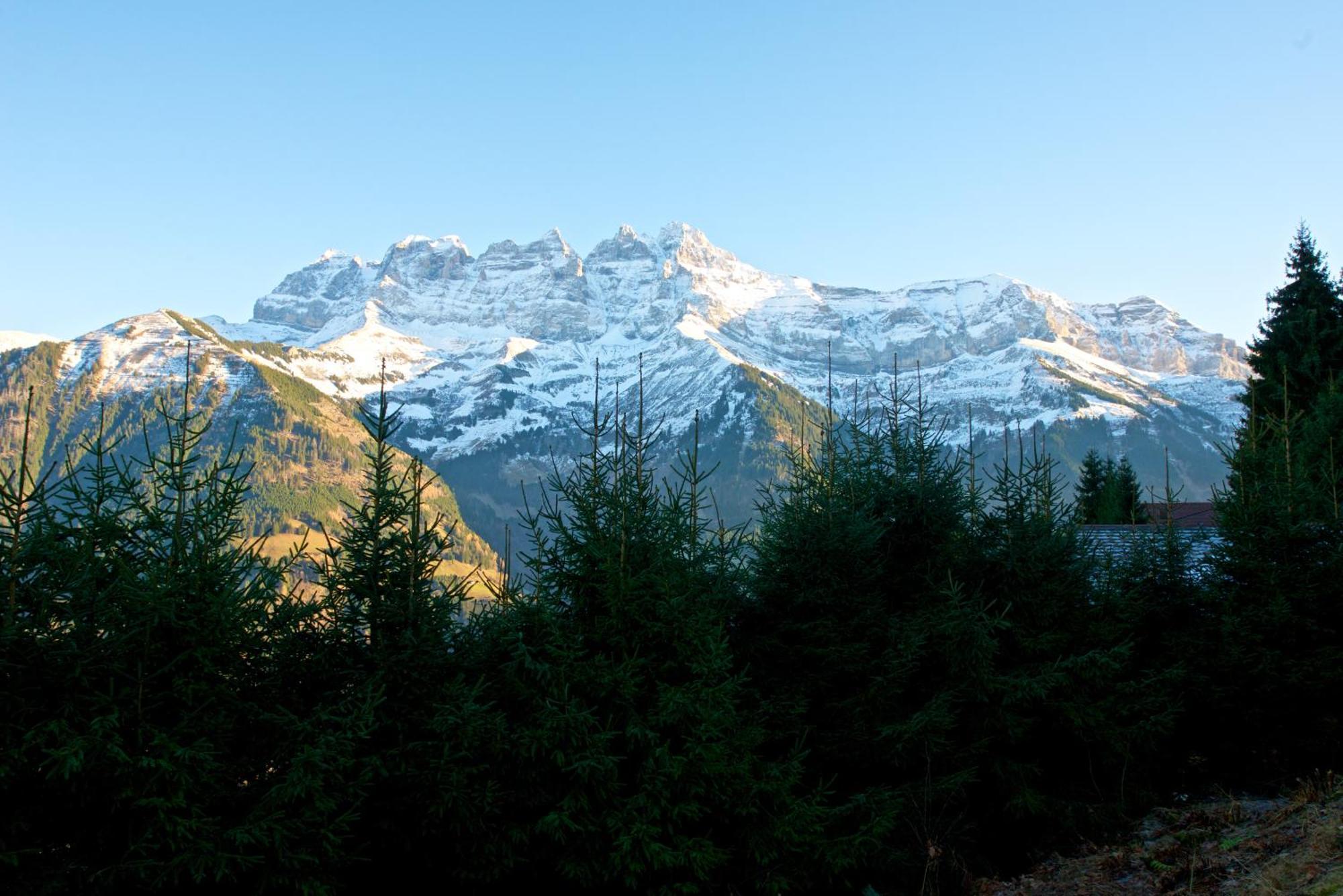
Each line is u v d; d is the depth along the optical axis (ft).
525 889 34.22
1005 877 39.55
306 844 28.43
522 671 34.86
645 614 36.73
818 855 34.53
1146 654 50.88
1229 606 49.34
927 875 36.58
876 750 39.06
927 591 44.52
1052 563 45.27
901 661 38.99
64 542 30.60
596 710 34.50
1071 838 40.75
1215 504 54.95
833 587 41.47
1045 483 48.14
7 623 26.86
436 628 34.88
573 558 38.78
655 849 31.07
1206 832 36.73
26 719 27.02
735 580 43.21
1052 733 43.06
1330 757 46.42
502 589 38.34
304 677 33.50
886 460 49.16
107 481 32.07
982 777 40.98
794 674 40.98
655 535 38.70
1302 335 128.26
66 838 27.43
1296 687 46.24
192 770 27.76
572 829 31.30
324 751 27.89
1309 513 51.83
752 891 34.58
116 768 26.53
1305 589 48.08
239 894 28.50
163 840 26.61
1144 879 33.78
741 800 33.99
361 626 34.88
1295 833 32.76
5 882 25.79
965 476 49.21
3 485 28.25
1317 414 86.58
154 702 28.50
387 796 32.07
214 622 30.17
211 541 32.35
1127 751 41.93
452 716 31.14
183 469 32.65
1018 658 43.57
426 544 35.96
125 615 29.17
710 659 34.99
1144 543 55.11
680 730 33.99
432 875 33.42
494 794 31.55
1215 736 48.57
